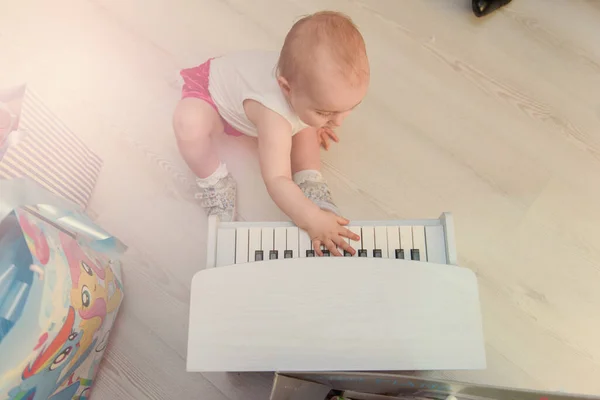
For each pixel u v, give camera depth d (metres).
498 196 1.33
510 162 1.35
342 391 0.90
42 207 0.83
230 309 0.83
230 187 1.27
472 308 0.84
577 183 1.34
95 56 1.37
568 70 1.42
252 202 1.31
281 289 0.84
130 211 1.29
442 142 1.36
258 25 1.43
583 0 1.46
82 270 0.92
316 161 1.25
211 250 0.92
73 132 1.25
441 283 0.85
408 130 1.37
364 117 1.37
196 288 0.84
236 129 1.22
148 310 1.24
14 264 0.72
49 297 0.77
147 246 1.27
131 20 1.41
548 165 1.35
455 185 1.33
